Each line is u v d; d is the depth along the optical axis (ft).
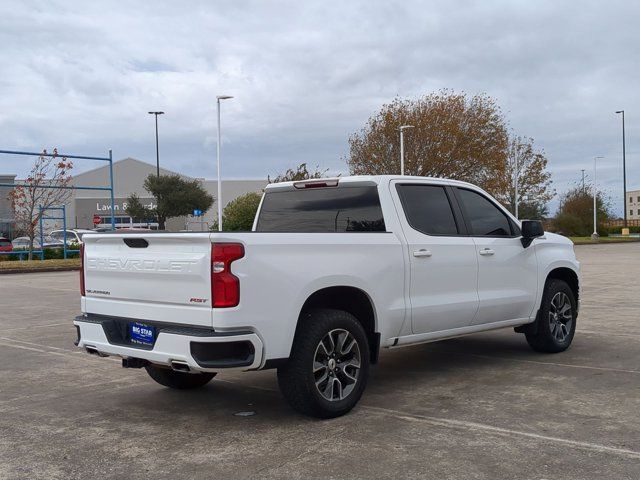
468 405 19.01
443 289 21.36
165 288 17.10
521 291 24.29
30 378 23.68
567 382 21.42
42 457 15.42
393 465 14.43
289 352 17.02
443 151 139.33
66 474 14.34
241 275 16.17
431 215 21.76
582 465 14.21
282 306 16.85
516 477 13.61
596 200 207.00
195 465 14.73
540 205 186.29
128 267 18.04
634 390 20.29
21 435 17.11
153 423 18.02
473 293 22.39
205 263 16.17
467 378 22.36
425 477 13.73
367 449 15.47
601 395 19.75
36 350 29.14
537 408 18.54
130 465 14.82
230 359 16.16
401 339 20.20
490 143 144.77
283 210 23.02
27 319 39.40
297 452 15.39
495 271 23.21
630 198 481.87
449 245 21.59
